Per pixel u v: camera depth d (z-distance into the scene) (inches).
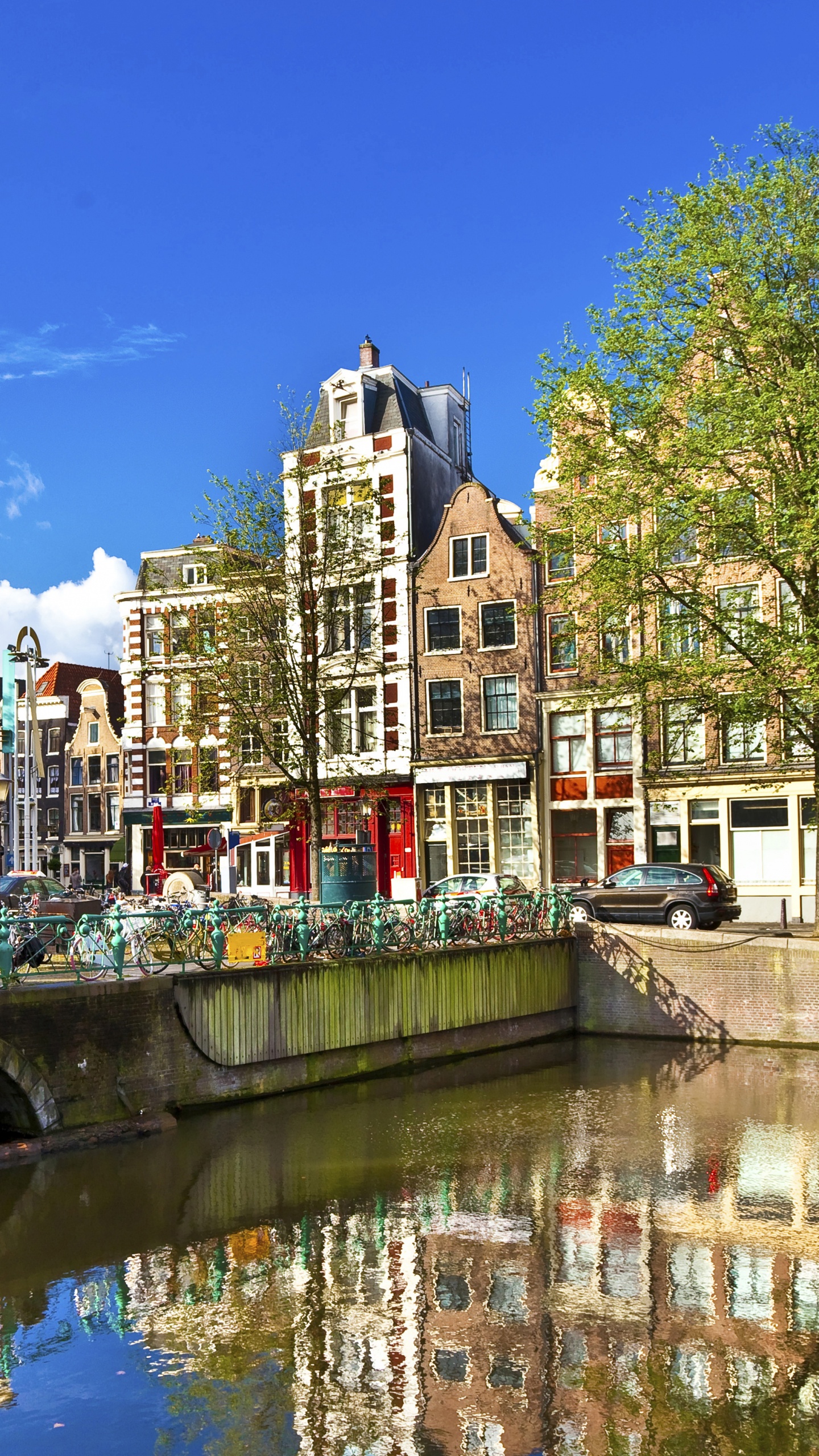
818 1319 454.6
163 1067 735.1
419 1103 809.5
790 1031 1005.2
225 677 1182.9
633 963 1091.9
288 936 845.2
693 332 1026.7
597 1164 657.0
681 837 1408.7
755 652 1024.2
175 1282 488.4
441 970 962.1
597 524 1064.2
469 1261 512.4
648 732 1155.9
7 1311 461.4
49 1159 649.6
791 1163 655.1
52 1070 663.8
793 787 1346.0
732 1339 435.8
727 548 1061.8
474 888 1202.0
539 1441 365.1
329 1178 631.2
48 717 2300.7
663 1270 503.5
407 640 1603.1
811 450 973.2
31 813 1416.1
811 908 1333.7
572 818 1498.5
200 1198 596.4
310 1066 845.8
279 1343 433.1
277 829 1685.5
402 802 1595.7
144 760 1870.1
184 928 773.9
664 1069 924.6
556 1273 500.7
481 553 1572.3
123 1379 405.7
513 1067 943.0
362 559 1273.4
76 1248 526.3
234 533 1164.5
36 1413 382.6
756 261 987.3
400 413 1680.6
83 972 729.0
